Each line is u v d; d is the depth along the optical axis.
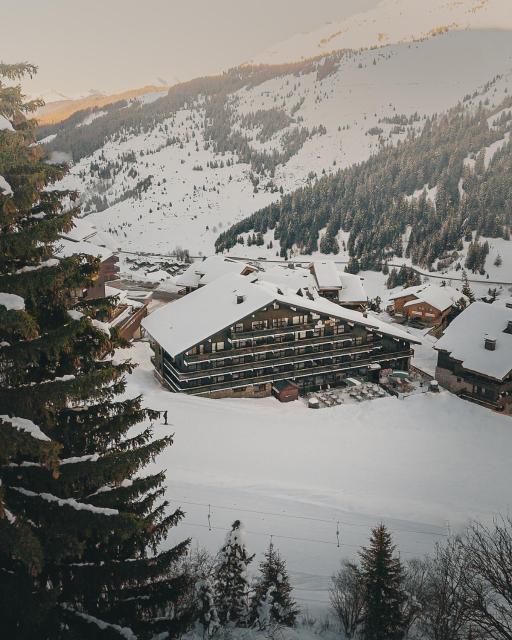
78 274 14.50
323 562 31.61
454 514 39.88
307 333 67.25
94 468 14.82
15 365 13.03
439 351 74.12
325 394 67.06
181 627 17.73
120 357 72.56
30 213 15.36
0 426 11.98
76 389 13.36
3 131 14.09
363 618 24.39
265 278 100.69
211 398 61.94
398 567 23.98
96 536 15.67
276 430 53.88
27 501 14.21
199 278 107.38
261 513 36.44
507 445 55.22
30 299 14.36
